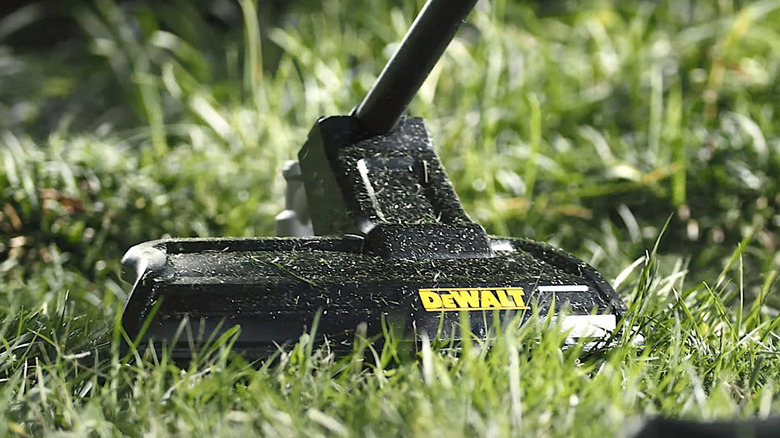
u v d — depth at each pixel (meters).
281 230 5.23
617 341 4.09
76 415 3.32
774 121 8.31
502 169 7.80
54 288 5.80
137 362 3.64
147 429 3.34
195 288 3.91
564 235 7.12
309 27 10.95
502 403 3.27
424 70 4.63
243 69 11.27
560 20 10.98
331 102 8.65
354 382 3.64
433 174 4.74
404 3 10.82
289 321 3.88
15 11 12.37
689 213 7.07
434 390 3.35
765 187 7.16
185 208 7.07
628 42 9.53
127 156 7.95
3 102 10.83
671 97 8.61
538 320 3.92
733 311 5.38
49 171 6.95
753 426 2.72
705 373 4.02
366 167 4.71
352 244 4.44
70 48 12.19
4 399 3.48
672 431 2.78
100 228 6.66
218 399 3.50
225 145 8.56
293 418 3.23
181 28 11.84
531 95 7.93
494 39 9.10
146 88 9.73
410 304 3.99
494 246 4.66
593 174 7.75
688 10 10.93
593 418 3.21
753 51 9.38
